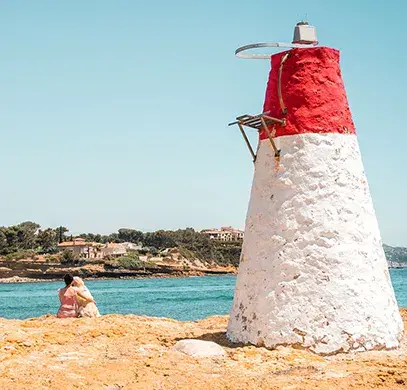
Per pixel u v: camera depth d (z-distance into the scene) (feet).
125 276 452.76
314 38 39.06
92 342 39.06
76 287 53.16
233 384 29.30
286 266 36.65
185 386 29.07
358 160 39.04
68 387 28.50
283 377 30.45
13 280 425.69
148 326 46.21
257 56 40.63
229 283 369.71
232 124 40.42
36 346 37.24
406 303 162.81
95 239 552.82
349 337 35.45
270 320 36.42
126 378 30.40
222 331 43.16
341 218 37.11
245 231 39.81
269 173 38.68
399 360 33.35
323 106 38.24
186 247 533.55
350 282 36.27
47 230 521.24
